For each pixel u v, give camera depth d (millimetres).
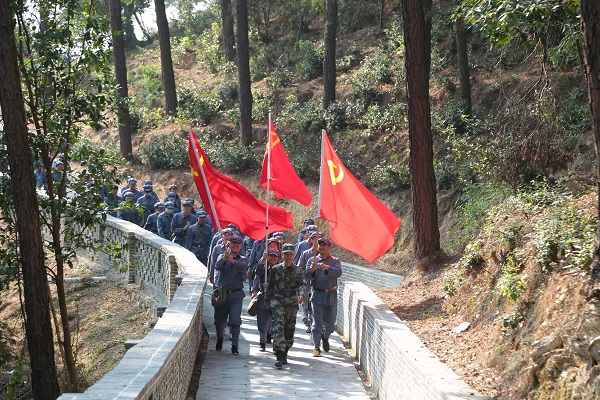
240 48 32156
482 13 11125
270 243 13328
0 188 11336
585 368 6863
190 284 12797
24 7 12008
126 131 35062
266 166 12883
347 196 12250
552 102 13969
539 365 7594
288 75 36281
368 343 12164
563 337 7613
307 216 28344
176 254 15680
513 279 9711
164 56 37094
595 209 10047
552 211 10570
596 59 7684
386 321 11305
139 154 35781
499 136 14656
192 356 11344
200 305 12719
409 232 24328
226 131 34875
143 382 6203
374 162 27891
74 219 12344
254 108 34906
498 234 11773
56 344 16125
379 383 10953
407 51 16234
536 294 9109
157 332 8953
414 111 16141
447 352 10156
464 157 23469
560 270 8930
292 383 11266
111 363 14508
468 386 7738
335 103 31078
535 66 24672
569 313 7934
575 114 17516
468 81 25984
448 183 23672
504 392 7992
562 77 21938
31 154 10578
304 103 33781
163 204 21625
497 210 13219
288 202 29359
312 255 14430
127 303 17938
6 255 11461
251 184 30656
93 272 20781
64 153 12352
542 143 13898
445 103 27469
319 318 13375
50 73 12102
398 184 25969
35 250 10609
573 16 10352
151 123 37906
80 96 12562
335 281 13508
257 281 14500
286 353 12516
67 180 12812
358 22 39688
